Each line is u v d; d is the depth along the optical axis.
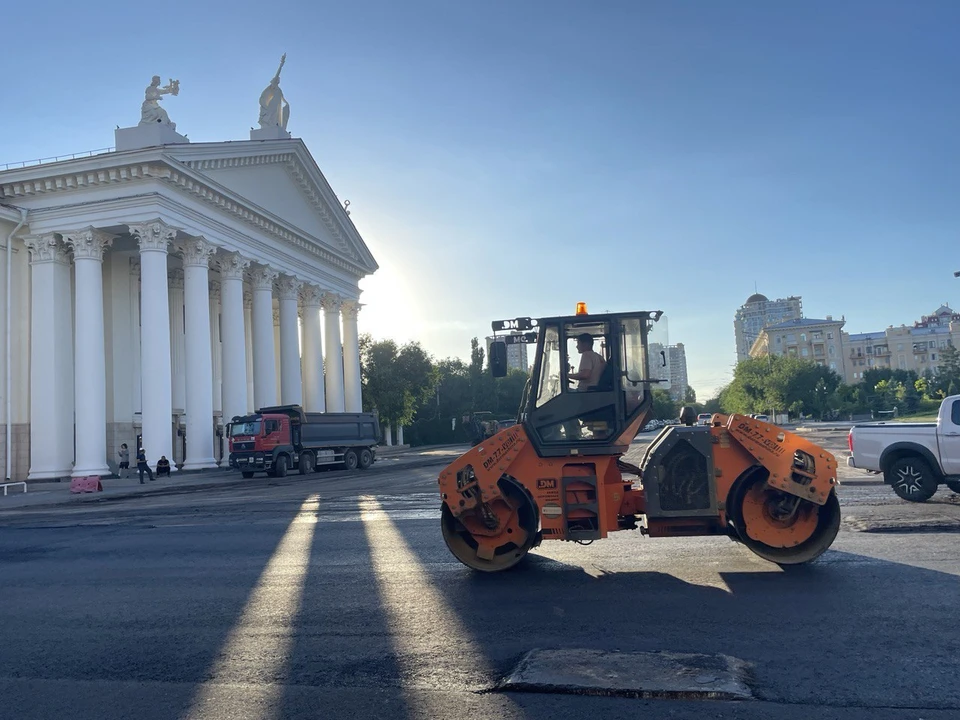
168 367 31.42
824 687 4.69
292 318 44.56
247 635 6.40
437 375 72.19
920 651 5.27
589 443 8.34
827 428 60.31
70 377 32.56
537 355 8.65
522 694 4.79
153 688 5.20
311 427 34.06
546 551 9.58
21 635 6.74
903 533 9.81
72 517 17.80
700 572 7.98
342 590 7.97
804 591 6.99
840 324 139.38
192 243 34.28
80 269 31.52
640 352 8.66
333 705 4.73
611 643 5.69
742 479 8.06
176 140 33.72
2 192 32.31
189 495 23.67
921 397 83.44
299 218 45.75
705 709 4.43
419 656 5.62
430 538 11.32
